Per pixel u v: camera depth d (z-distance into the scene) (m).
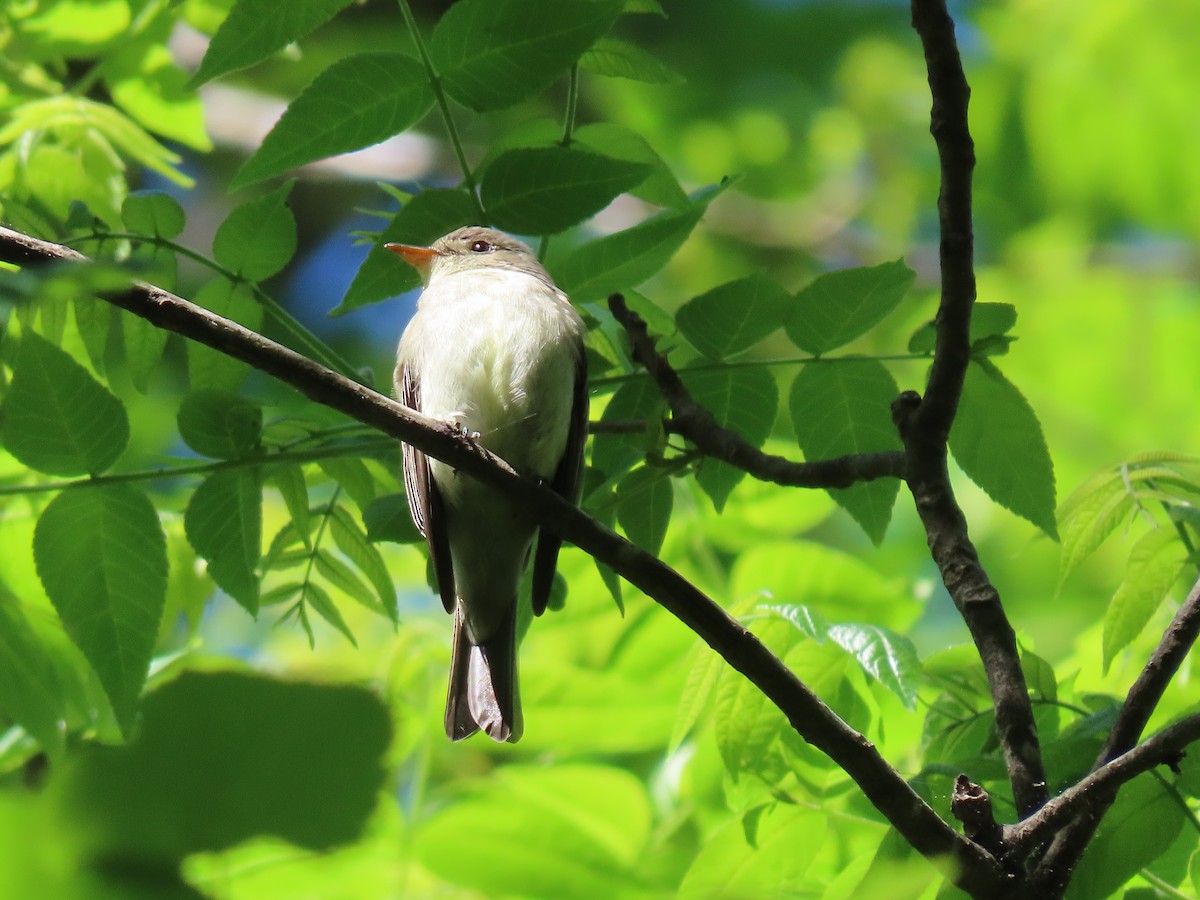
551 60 6.10
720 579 8.89
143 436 11.18
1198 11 16.77
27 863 1.29
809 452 6.65
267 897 4.85
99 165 7.62
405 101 6.14
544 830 6.61
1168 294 17.27
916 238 18.59
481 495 7.27
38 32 8.77
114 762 1.33
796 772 6.37
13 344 6.05
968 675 6.27
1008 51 17.47
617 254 6.48
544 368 7.60
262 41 5.84
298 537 6.73
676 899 2.52
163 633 7.31
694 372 6.78
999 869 4.76
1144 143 17.25
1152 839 5.25
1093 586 14.38
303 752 1.35
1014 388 6.23
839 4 18.75
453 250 8.71
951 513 5.79
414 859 6.48
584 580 8.98
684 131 18.80
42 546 5.56
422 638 8.11
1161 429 17.14
